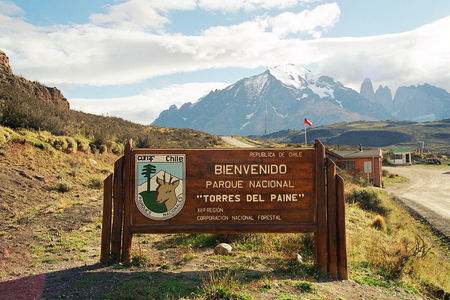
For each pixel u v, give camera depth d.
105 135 25.77
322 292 5.15
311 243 7.79
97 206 12.32
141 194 6.24
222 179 6.30
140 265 6.11
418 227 18.70
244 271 5.89
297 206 6.30
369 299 5.18
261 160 6.34
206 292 4.70
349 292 5.36
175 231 6.20
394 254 8.04
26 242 7.75
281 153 6.35
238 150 6.33
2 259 6.44
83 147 21.14
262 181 6.31
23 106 19.23
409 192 35.53
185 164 6.30
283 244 7.88
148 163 6.27
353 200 19.66
